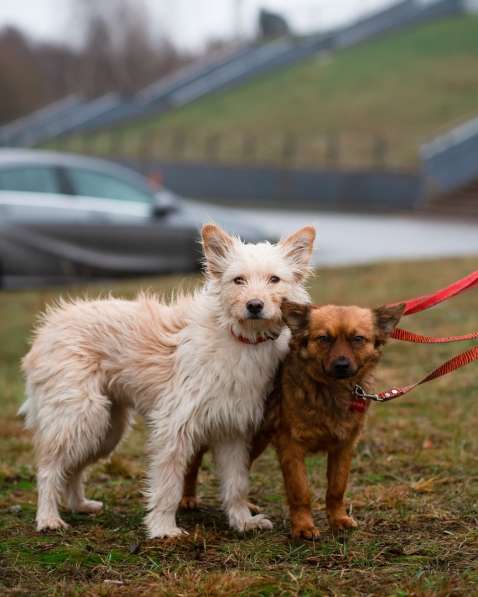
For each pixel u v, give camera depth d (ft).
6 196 52.65
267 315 18.42
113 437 21.31
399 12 234.17
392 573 16.56
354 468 23.77
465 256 63.57
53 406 19.85
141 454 26.08
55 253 53.62
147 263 56.59
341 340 18.17
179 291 24.13
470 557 17.30
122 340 20.01
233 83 210.18
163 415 19.24
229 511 19.84
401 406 29.76
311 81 198.18
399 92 175.42
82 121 196.44
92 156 157.48
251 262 19.10
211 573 16.40
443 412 28.89
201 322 19.27
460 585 15.67
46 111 220.43
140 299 20.97
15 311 47.73
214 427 19.11
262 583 16.02
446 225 98.94
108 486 23.30
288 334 19.47
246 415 18.90
